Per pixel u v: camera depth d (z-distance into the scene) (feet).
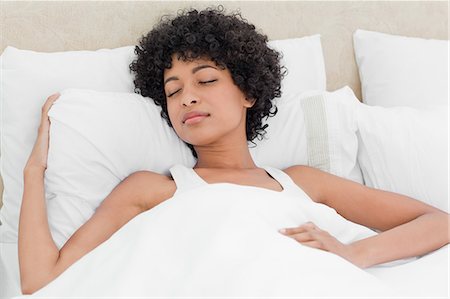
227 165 5.01
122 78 5.27
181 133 4.83
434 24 6.79
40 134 4.65
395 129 5.38
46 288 3.70
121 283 3.47
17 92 4.88
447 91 6.20
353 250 4.18
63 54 5.15
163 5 5.78
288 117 5.42
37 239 4.14
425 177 5.24
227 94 4.85
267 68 5.24
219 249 3.61
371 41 6.40
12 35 5.30
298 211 4.28
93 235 4.26
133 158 4.84
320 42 6.20
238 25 5.25
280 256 3.59
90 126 4.67
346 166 5.41
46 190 4.58
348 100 5.52
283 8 6.21
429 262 4.15
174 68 4.85
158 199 4.63
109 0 5.58
